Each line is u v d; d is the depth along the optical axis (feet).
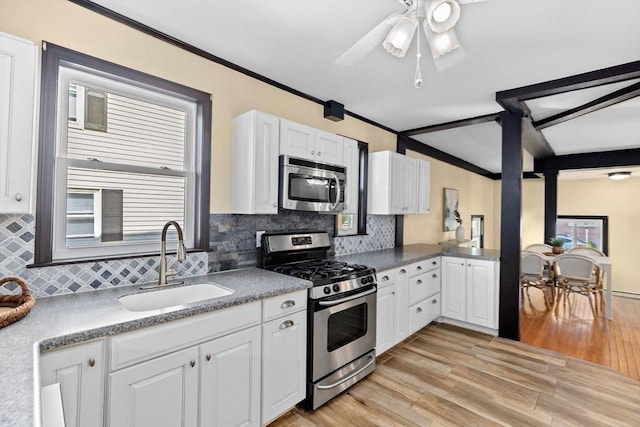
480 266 11.32
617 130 13.19
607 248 21.91
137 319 4.27
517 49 6.97
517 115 10.52
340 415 6.64
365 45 5.08
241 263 7.97
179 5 5.66
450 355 9.50
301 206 8.02
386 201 11.55
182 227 7.19
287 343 6.34
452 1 4.00
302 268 8.00
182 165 7.20
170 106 6.98
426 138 15.25
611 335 11.31
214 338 5.16
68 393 3.77
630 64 7.53
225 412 5.32
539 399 7.24
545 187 18.97
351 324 7.74
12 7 4.92
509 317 10.71
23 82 4.25
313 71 8.19
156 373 4.50
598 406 6.98
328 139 8.98
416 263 10.72
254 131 7.20
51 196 5.25
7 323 3.90
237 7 5.71
